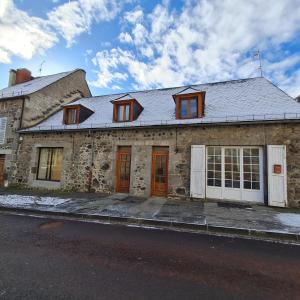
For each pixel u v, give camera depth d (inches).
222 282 101.0
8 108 443.8
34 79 613.3
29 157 406.0
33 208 239.5
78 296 86.6
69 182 368.8
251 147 285.3
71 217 218.5
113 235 165.3
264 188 271.0
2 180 422.0
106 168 349.7
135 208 244.2
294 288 97.3
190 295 89.9
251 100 332.5
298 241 159.6
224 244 151.3
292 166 259.4
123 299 85.7
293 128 264.1
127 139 343.3
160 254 131.4
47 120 459.5
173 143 315.9
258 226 182.4
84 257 123.8
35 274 103.0
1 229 173.3
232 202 280.1
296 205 252.2
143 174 326.6
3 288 90.8
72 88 558.6
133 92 496.7
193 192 292.7
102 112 427.5
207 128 301.7
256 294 92.0
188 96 327.0
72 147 376.2
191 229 185.6
